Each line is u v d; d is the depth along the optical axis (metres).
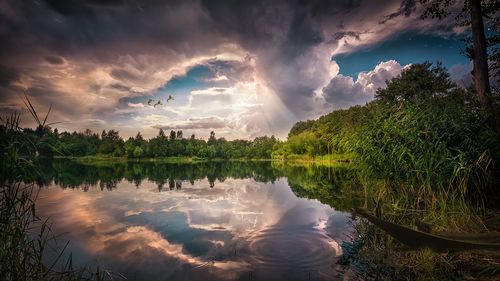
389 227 2.80
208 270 2.93
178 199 7.73
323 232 4.25
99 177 15.15
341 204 6.40
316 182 11.59
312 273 2.80
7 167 2.39
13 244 2.44
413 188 4.22
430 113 3.96
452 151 3.82
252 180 13.73
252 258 3.25
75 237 4.15
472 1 5.15
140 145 94.44
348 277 2.68
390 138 4.39
